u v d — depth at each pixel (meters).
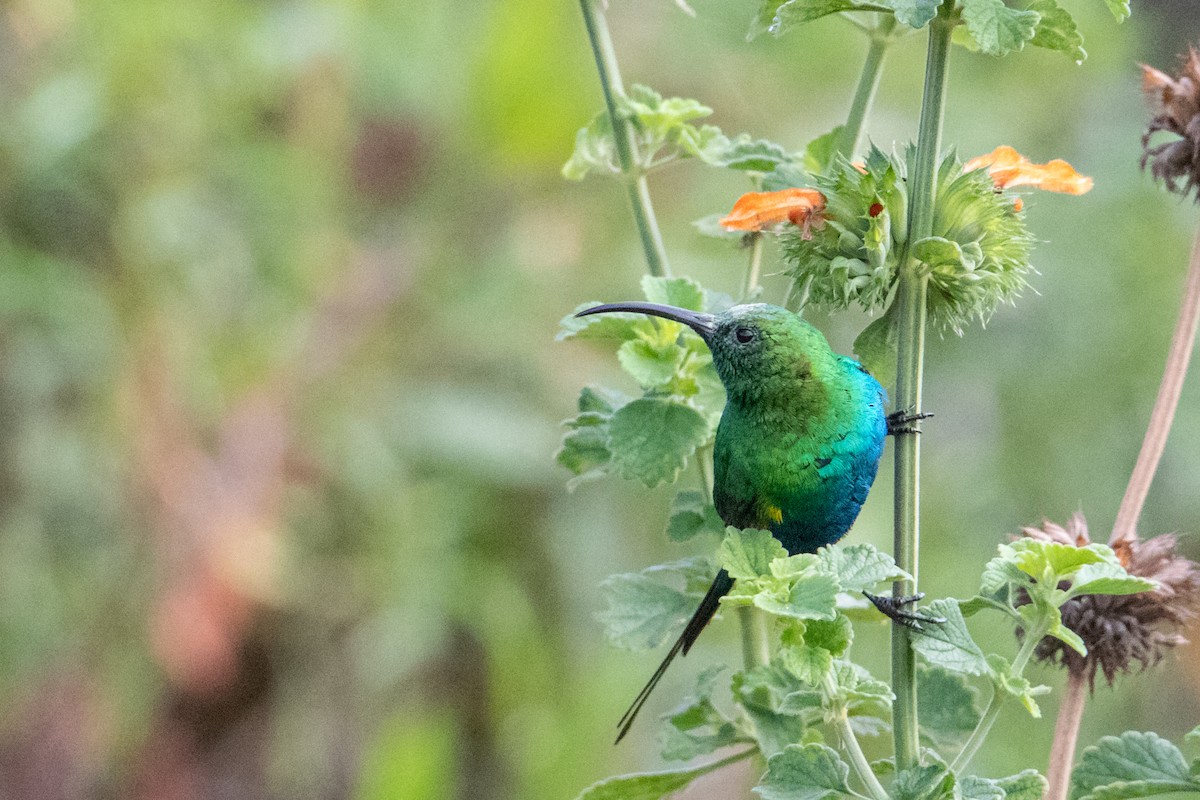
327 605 11.17
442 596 10.94
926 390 11.68
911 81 11.80
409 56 11.61
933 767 3.57
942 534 11.06
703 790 9.16
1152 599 4.19
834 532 4.77
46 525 10.83
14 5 10.74
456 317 11.59
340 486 11.23
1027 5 3.85
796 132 11.32
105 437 10.88
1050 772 4.19
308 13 11.28
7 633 10.74
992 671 3.64
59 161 10.69
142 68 10.82
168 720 11.09
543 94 11.20
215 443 11.09
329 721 11.16
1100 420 11.37
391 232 11.85
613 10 11.12
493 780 11.12
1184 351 4.28
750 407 4.69
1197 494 11.14
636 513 11.53
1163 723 9.82
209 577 10.89
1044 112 11.80
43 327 10.71
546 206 11.82
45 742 10.77
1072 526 4.40
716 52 11.18
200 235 11.00
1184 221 11.54
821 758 3.71
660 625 4.60
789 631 3.66
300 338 11.37
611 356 11.86
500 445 11.20
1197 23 11.41
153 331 10.90
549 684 11.00
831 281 4.02
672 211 11.75
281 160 11.19
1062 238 11.54
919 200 3.85
